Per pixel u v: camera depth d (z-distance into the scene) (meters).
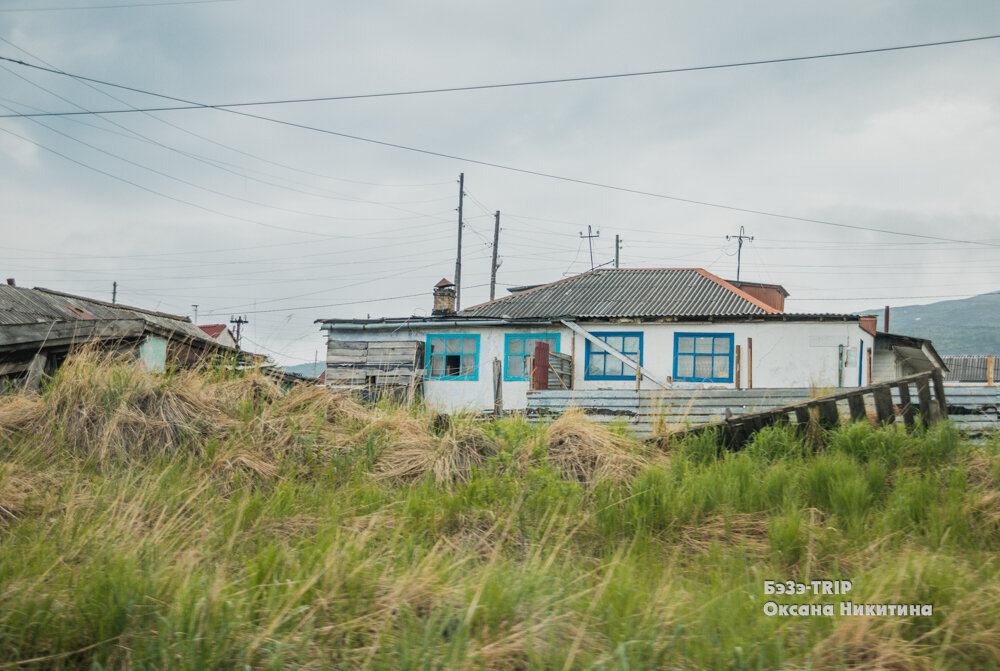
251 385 8.05
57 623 3.36
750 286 34.31
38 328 8.80
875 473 6.98
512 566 4.64
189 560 4.10
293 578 4.03
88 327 9.30
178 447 6.86
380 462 7.22
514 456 7.51
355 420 8.02
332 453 7.23
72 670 3.15
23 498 5.23
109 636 3.29
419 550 4.78
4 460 6.09
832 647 3.56
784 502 6.43
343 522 5.49
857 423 8.09
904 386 8.64
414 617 3.60
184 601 3.52
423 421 8.20
